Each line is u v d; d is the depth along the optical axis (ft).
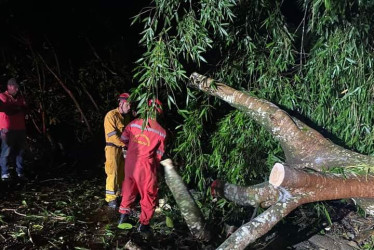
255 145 16.63
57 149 26.40
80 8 29.04
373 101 15.76
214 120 18.44
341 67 15.02
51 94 27.81
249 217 17.29
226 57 16.78
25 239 15.46
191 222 14.94
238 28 16.17
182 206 14.83
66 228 16.49
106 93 28.81
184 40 13.97
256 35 16.34
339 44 15.24
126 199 15.93
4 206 18.33
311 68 15.85
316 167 14.34
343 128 16.44
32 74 27.68
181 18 14.61
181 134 16.98
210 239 15.39
